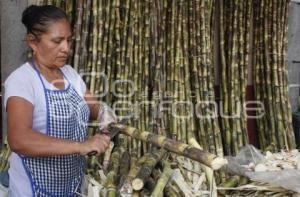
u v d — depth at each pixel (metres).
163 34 3.50
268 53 3.98
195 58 3.61
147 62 3.42
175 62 3.54
